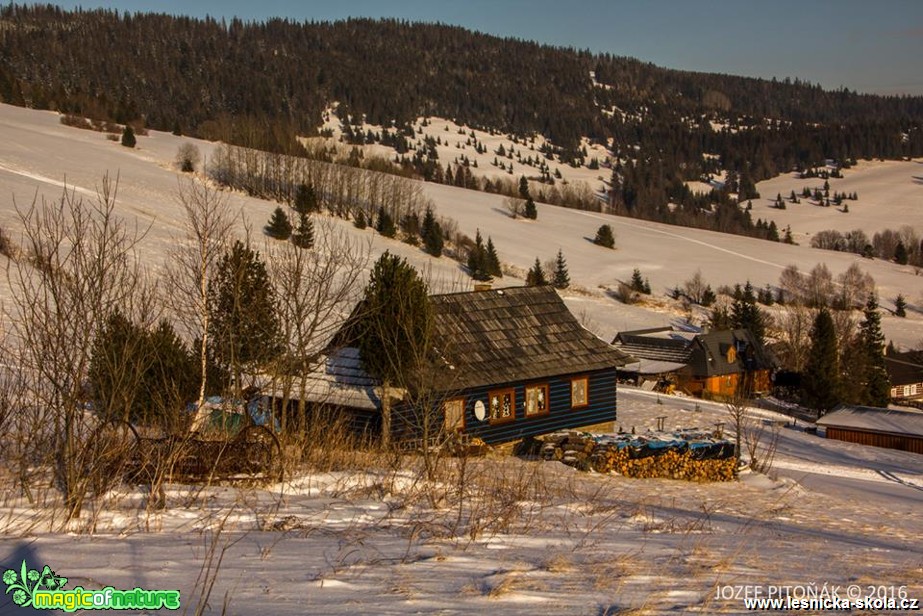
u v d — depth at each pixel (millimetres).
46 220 12109
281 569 7086
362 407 22266
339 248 23141
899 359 74500
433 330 21438
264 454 12672
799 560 9680
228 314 16328
